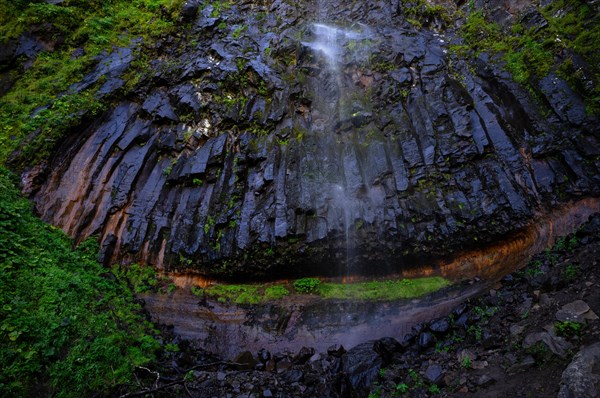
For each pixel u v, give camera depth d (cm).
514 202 616
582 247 505
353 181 711
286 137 780
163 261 725
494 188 637
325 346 598
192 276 721
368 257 669
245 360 575
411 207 664
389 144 731
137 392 421
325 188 711
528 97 679
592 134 604
